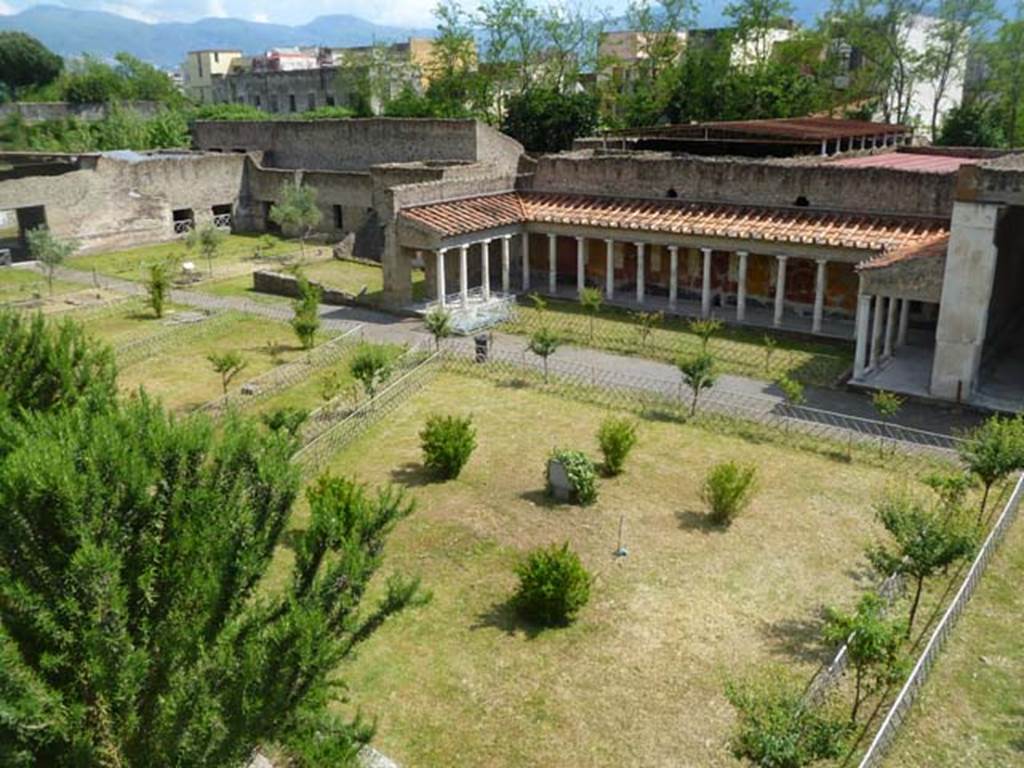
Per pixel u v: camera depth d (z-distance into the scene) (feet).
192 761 29.25
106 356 52.37
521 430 80.74
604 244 130.00
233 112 274.16
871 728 42.68
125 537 30.25
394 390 89.25
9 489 28.63
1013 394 84.79
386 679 47.52
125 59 376.89
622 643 50.29
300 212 173.06
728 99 198.39
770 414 82.53
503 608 53.78
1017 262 102.01
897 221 103.14
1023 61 209.77
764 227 108.17
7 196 153.28
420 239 115.96
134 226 173.88
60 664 28.66
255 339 111.55
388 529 37.42
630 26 252.21
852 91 225.56
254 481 34.01
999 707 44.42
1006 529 61.11
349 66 291.79
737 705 38.81
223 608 31.53
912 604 52.95
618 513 65.00
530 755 42.32
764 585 55.67
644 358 99.96
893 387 87.51
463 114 241.14
